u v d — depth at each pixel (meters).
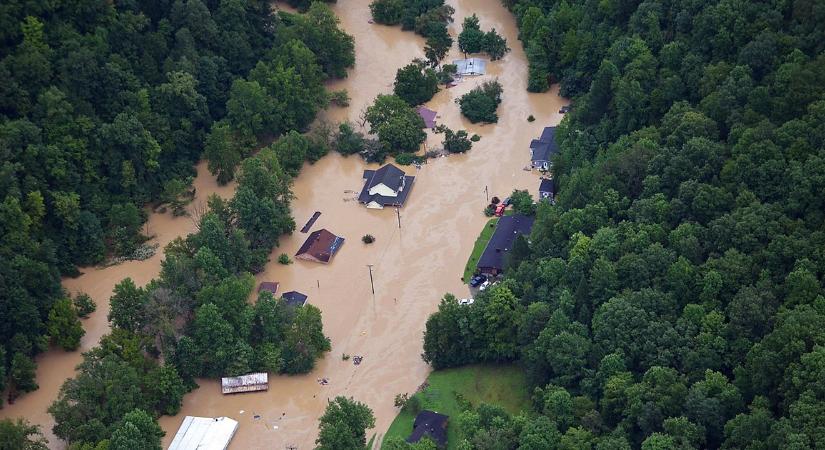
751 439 168.12
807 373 169.75
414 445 191.88
